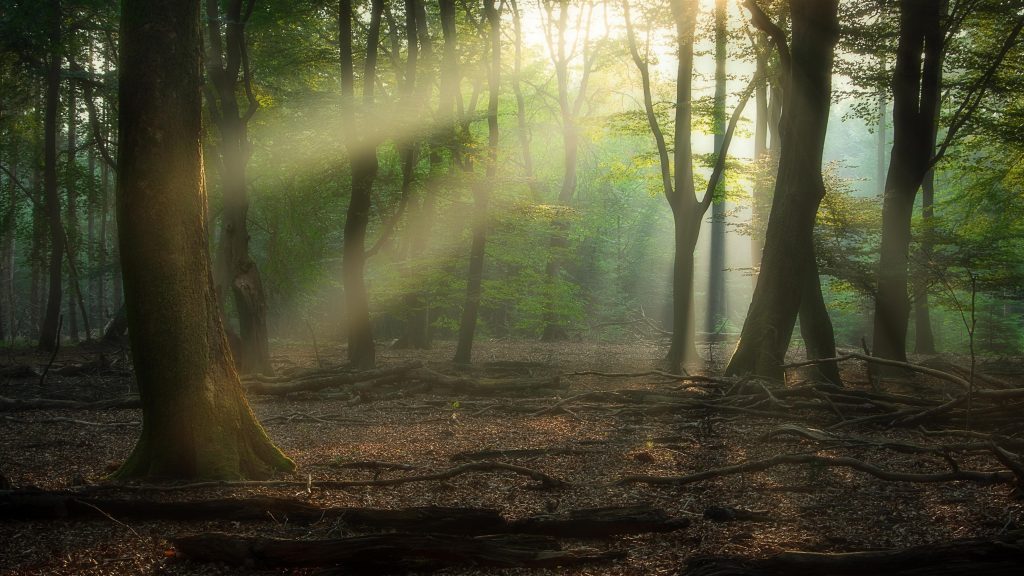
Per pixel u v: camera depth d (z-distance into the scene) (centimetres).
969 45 2338
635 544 539
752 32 1892
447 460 870
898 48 1809
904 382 1561
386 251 2442
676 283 1969
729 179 2275
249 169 2409
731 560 451
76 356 2430
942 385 1562
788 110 1496
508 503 668
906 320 1797
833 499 667
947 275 2067
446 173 2020
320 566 488
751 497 680
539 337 3512
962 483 704
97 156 3547
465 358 2011
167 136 720
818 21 1471
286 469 756
